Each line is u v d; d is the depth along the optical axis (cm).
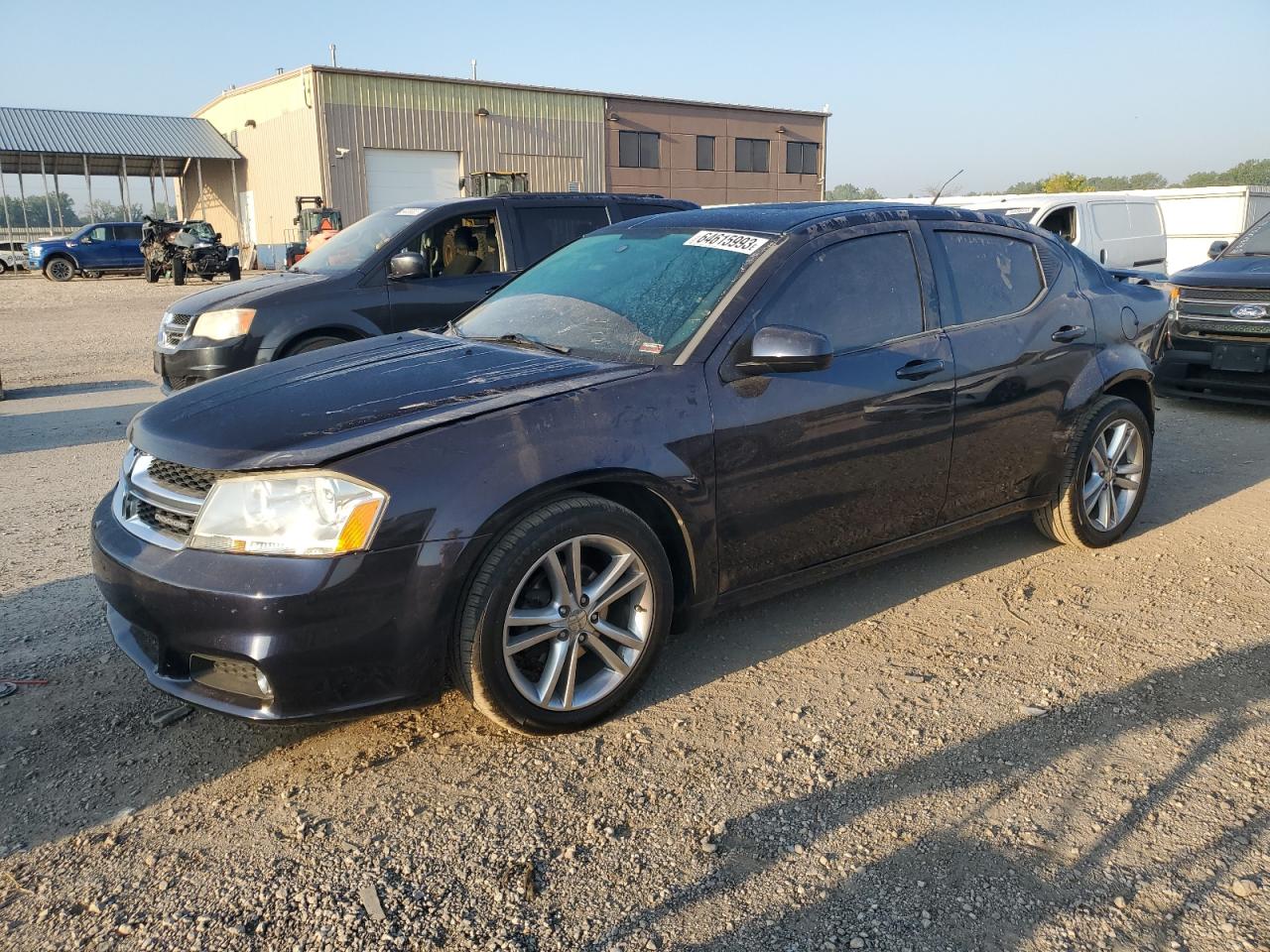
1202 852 249
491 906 234
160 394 993
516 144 3822
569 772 290
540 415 295
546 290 407
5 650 369
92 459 691
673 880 243
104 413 884
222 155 4038
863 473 365
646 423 310
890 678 346
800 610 408
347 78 3403
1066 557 465
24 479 632
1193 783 280
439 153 3659
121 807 274
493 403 297
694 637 383
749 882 242
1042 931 223
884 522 380
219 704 269
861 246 378
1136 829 259
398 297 733
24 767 293
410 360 349
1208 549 472
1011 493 429
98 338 1517
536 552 285
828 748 301
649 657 319
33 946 222
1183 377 793
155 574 269
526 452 287
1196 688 335
